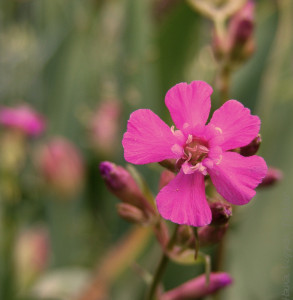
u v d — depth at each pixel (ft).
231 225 0.63
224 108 0.44
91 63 0.84
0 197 0.70
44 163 0.74
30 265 0.74
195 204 0.43
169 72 0.78
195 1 0.61
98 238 0.79
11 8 0.88
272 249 0.64
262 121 0.68
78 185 0.76
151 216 0.49
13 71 0.87
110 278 0.66
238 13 0.60
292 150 0.67
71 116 0.84
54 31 0.85
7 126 0.74
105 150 0.81
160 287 0.52
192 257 0.48
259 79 0.73
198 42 0.80
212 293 0.51
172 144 0.44
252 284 0.64
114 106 0.80
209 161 0.43
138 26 0.76
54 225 0.76
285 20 0.67
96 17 0.84
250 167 0.43
